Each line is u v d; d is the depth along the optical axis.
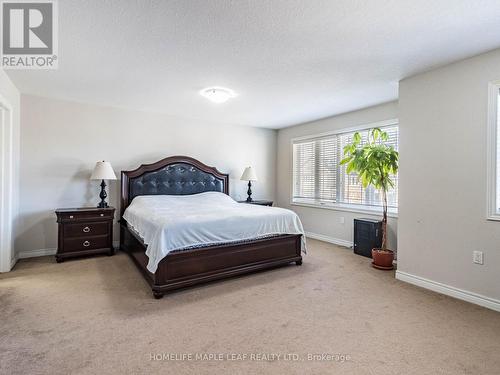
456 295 2.61
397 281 3.04
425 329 2.05
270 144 6.06
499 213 2.38
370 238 3.95
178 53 2.45
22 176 3.72
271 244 3.38
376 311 2.33
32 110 3.78
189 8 1.80
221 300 2.53
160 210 3.62
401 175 3.07
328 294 2.68
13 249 3.44
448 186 2.67
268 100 3.87
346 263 3.70
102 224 3.89
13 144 3.33
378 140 4.09
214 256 2.94
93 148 4.21
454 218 2.63
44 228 3.89
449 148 2.66
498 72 2.34
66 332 1.96
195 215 3.12
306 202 5.43
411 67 2.74
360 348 1.81
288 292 2.73
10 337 1.89
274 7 1.78
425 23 1.97
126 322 2.12
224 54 2.47
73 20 1.95
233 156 5.56
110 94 3.68
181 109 4.44
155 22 1.97
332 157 4.93
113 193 4.39
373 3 1.74
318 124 5.15
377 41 2.23
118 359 1.68
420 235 2.90
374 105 4.12
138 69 2.82
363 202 4.42
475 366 1.64
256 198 5.88
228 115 4.82
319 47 2.33
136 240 3.48
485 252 2.42
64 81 3.19
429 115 2.82
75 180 4.09
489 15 1.87
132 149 4.51
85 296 2.58
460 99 2.58
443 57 2.51
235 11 1.83
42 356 1.69
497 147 2.38
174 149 4.88
